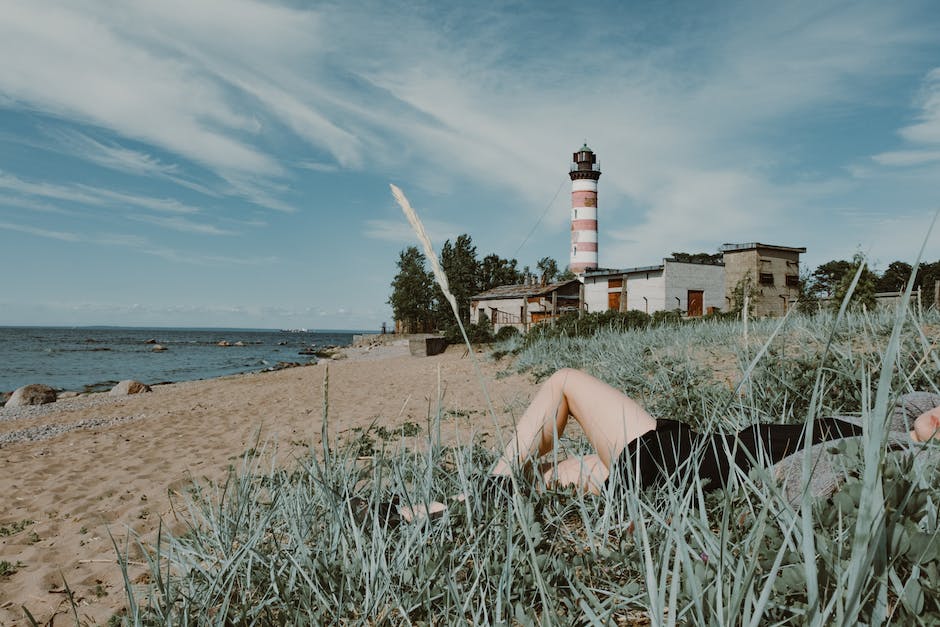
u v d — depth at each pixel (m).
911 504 1.52
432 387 12.35
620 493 2.29
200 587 2.30
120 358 51.47
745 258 33.31
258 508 3.00
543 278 43.72
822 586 1.41
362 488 2.89
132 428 10.05
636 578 1.87
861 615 1.29
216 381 22.38
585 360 10.09
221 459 6.41
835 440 2.08
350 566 2.16
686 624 1.40
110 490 5.32
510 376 11.97
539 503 2.38
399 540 2.28
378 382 14.99
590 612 1.47
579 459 2.75
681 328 11.27
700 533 1.84
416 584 2.05
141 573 3.12
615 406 2.50
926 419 2.13
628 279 34.25
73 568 3.36
